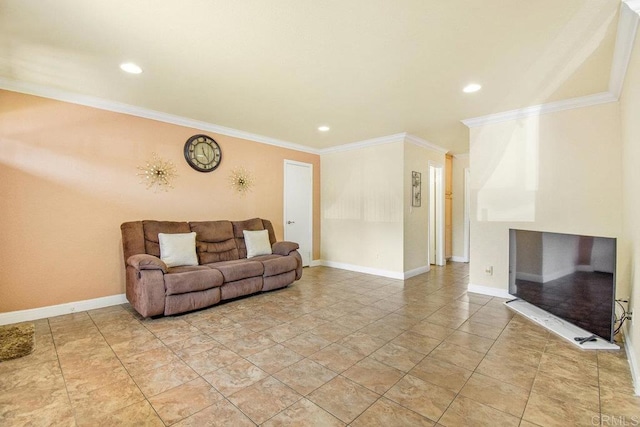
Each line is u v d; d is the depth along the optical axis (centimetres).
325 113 372
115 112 346
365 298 369
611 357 220
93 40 214
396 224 482
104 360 215
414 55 233
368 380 190
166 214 390
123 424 151
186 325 281
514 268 333
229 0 171
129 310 324
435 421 153
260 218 483
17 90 286
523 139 353
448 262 629
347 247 554
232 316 305
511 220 362
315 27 198
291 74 266
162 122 384
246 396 174
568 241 263
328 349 233
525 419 154
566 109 323
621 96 276
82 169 324
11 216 285
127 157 355
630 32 194
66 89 303
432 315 309
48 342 244
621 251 280
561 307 268
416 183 509
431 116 380
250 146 484
